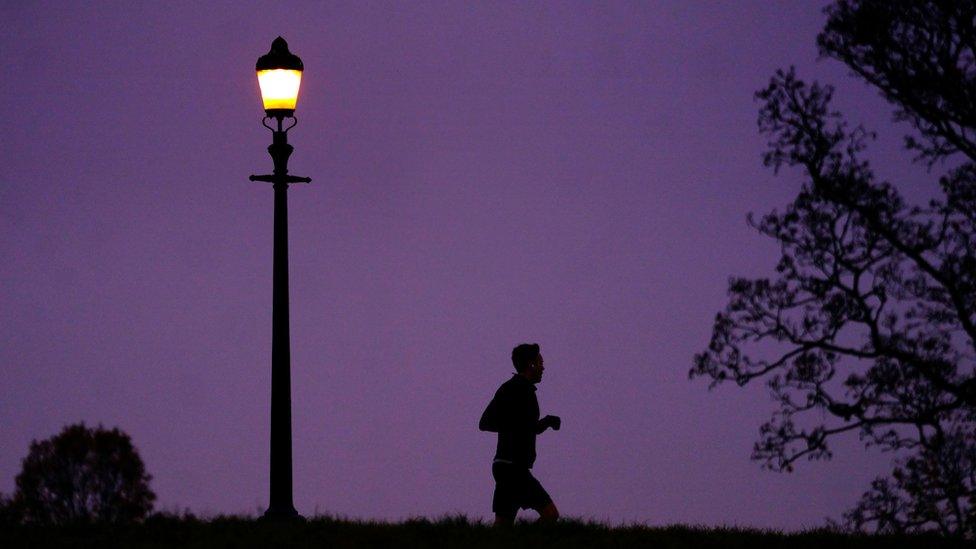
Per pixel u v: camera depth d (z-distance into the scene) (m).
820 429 47.44
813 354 47.31
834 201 47.12
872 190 46.94
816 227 47.38
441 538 40.12
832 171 47.38
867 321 46.88
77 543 38.78
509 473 41.81
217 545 37.88
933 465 47.06
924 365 45.94
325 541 39.00
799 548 43.12
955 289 45.72
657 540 42.44
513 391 41.84
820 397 47.19
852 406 46.94
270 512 42.09
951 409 46.53
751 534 45.66
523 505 42.34
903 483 47.97
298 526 41.47
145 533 40.72
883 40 46.84
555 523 42.44
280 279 42.75
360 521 44.28
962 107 46.34
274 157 43.34
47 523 43.94
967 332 46.12
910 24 47.03
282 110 43.38
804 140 47.66
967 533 47.16
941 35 46.94
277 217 43.06
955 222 47.16
